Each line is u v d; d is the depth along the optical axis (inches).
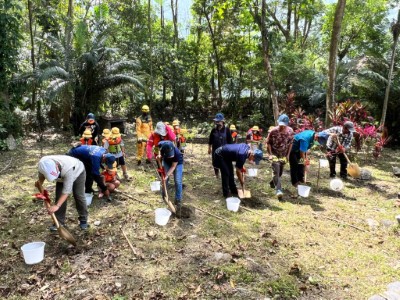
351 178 326.3
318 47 787.4
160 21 820.6
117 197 262.1
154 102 705.0
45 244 193.3
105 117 538.9
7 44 437.4
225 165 258.1
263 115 647.1
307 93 620.4
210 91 743.7
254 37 620.7
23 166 345.1
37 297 151.7
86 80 507.8
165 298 150.6
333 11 669.3
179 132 321.7
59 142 462.0
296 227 216.7
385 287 157.6
